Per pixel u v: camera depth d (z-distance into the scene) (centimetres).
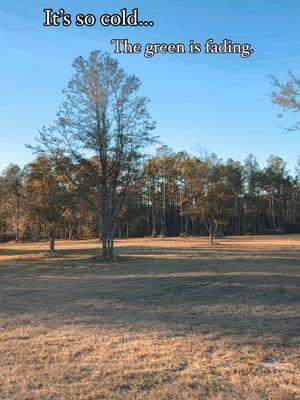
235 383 539
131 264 2552
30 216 3572
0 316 990
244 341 738
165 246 4712
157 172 7912
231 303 1138
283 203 9700
